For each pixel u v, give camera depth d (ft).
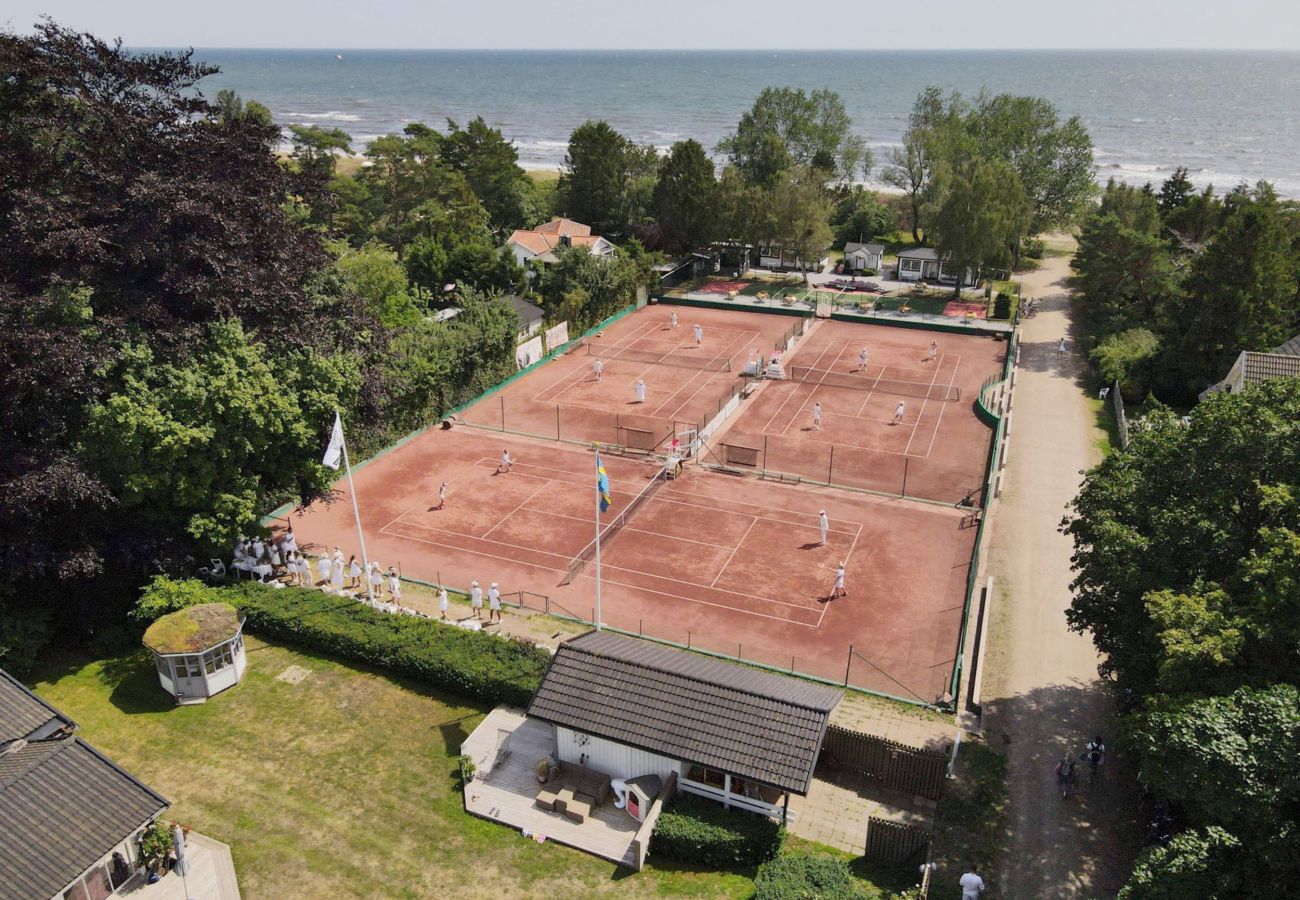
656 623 110.73
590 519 137.49
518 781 82.53
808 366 211.20
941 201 278.26
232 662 96.37
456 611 112.88
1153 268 227.61
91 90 110.83
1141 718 70.64
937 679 100.48
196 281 107.86
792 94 374.22
